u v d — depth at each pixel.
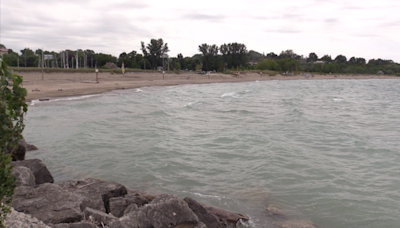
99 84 48.88
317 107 30.27
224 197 8.80
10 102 3.87
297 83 91.50
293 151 13.41
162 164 11.51
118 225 5.54
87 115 21.48
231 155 12.80
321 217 7.73
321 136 16.41
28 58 100.31
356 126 19.95
